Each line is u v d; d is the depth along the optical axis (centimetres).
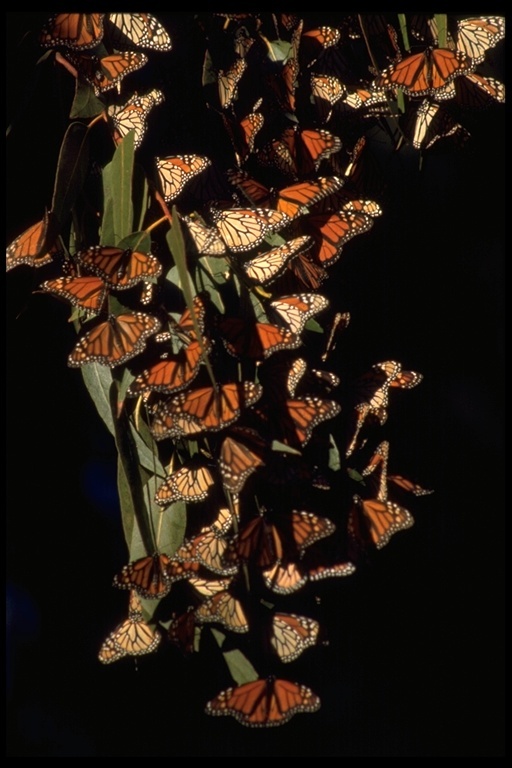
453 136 351
